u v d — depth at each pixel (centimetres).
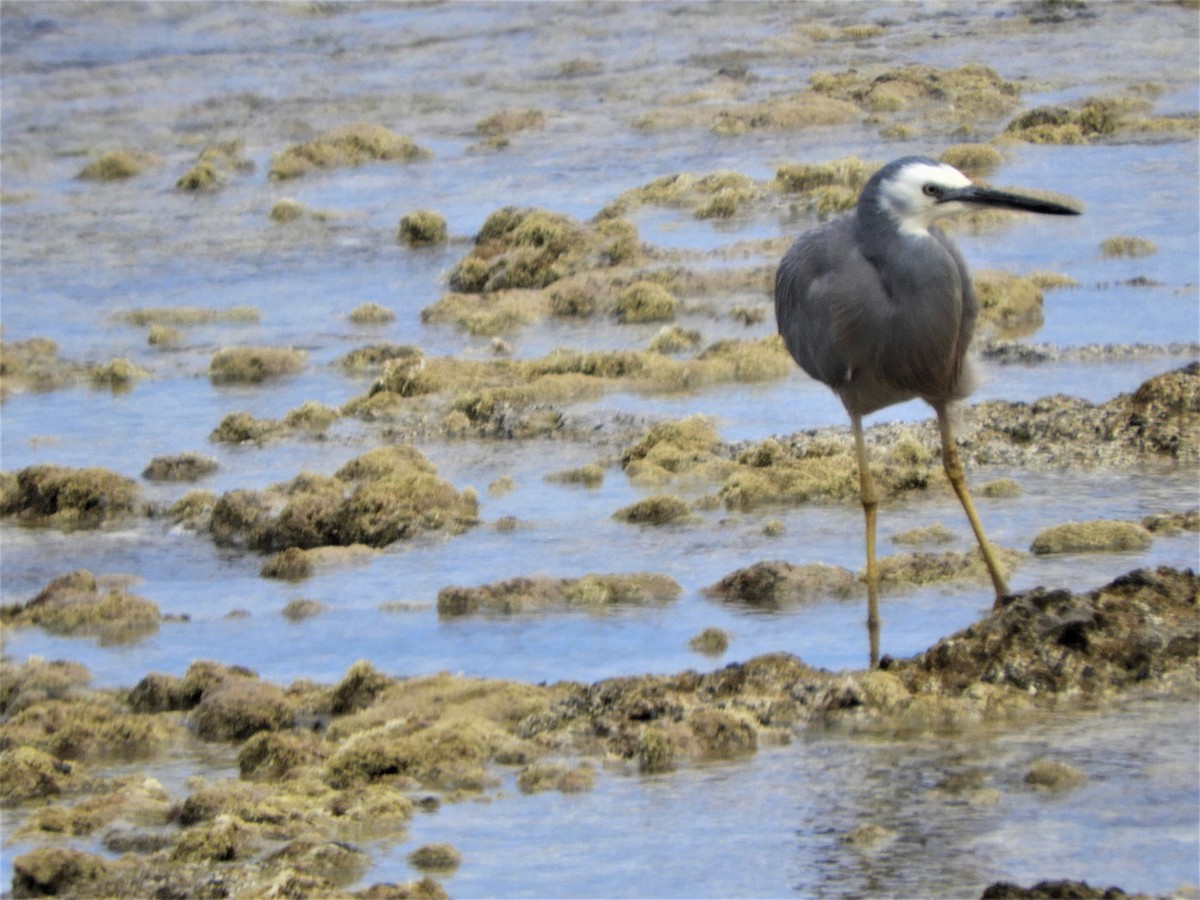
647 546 1435
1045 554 1266
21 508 1794
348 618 1332
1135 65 3938
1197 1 4581
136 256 3083
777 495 1530
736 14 5091
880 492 1495
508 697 1071
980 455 1555
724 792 896
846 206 2930
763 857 814
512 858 841
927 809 846
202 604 1432
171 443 1992
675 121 3812
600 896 794
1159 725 923
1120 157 3075
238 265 2969
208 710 1118
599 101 4172
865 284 1144
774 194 3055
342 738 1055
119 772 1055
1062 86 3778
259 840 883
